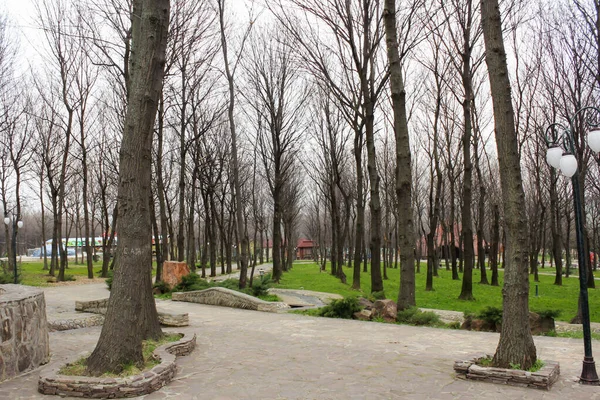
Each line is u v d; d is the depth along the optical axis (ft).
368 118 63.72
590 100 61.62
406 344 31.14
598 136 23.21
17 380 21.74
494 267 98.68
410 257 43.78
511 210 22.57
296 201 160.45
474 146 96.63
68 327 37.55
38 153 100.53
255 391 20.31
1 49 78.07
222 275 120.88
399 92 44.06
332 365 25.09
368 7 58.85
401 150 44.11
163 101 71.67
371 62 63.41
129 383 19.52
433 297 74.23
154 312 28.58
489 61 23.49
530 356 22.21
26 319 23.56
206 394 19.85
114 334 21.26
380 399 19.33
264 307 49.47
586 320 22.11
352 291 78.07
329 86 67.87
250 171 129.70
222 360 26.16
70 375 20.45
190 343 28.32
